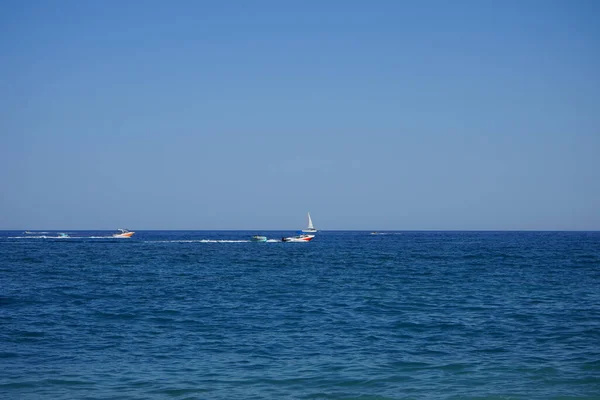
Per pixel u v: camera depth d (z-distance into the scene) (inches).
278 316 1227.2
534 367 796.6
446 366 803.4
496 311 1289.4
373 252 4303.6
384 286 1839.3
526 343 952.3
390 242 7047.2
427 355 869.2
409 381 732.0
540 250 4517.7
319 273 2379.4
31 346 924.0
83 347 920.3
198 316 1224.2
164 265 2832.2
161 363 819.4
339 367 798.5
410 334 1029.2
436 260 3253.0
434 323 1138.0
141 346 928.3
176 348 915.4
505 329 1073.5
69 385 711.1
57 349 904.3
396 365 809.5
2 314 1224.2
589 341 966.4
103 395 673.0
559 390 693.3
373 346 932.0
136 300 1476.4
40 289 1694.1
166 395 674.2
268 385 714.8
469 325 1115.3
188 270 2527.1
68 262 2982.3
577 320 1166.3
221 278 2134.6
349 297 1552.7
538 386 709.3
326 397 668.7
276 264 2957.7
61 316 1206.3
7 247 4859.7
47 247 4901.6
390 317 1213.1
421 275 2252.7
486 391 690.2
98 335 1014.4
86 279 2038.6
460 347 924.6
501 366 802.8
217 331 1056.2
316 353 882.8
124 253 3973.9
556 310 1298.0
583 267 2628.0
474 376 753.6
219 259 3373.5
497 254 3895.2
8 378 738.8
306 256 3742.6
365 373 768.3
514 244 6102.4
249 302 1449.3
